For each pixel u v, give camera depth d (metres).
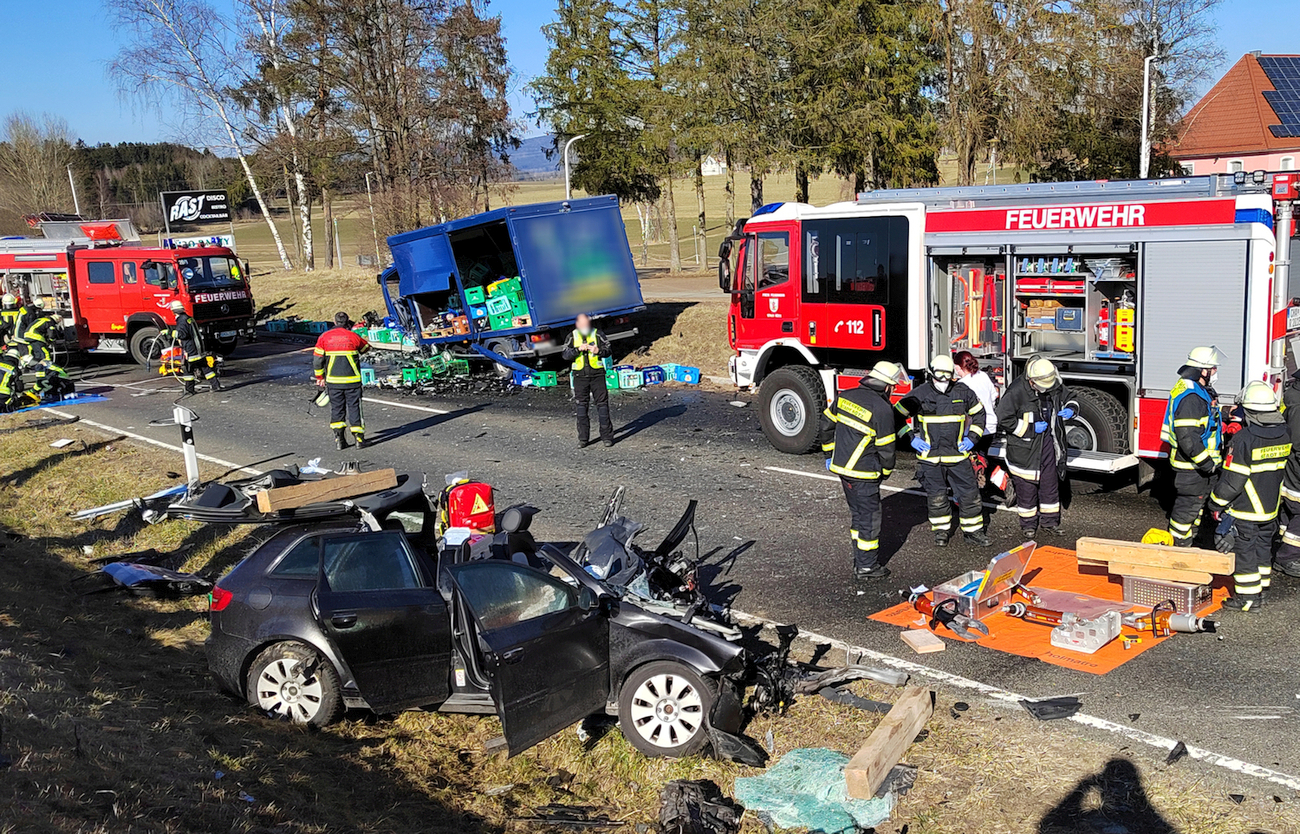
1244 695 6.35
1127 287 9.95
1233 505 7.58
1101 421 10.12
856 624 7.81
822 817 5.24
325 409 17.84
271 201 48.06
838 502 10.96
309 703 6.50
